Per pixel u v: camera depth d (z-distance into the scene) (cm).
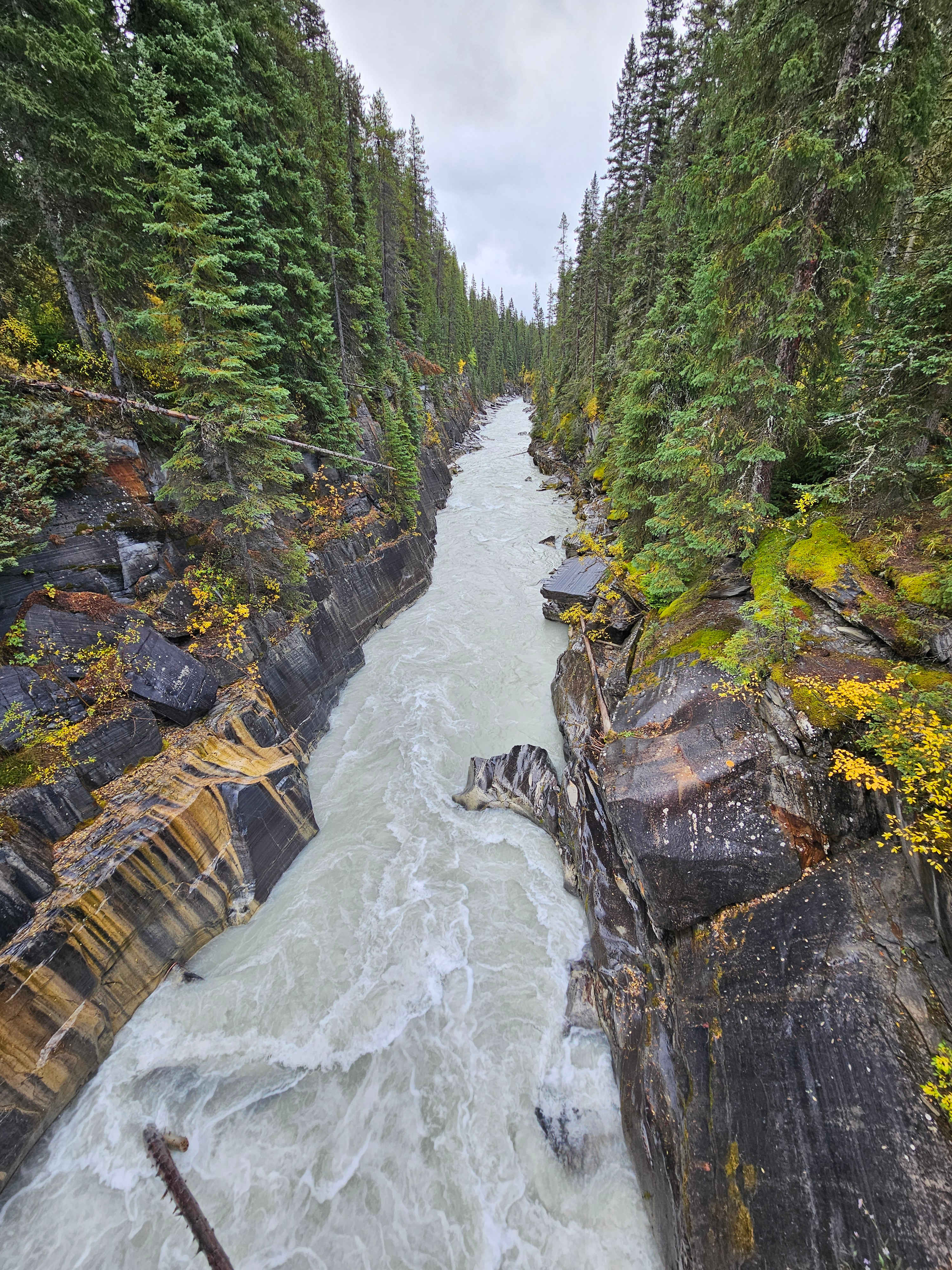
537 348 10588
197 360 1150
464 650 1966
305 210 1828
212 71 1338
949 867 499
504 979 906
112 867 821
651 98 2259
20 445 1052
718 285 989
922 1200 394
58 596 1036
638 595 1541
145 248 1274
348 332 2584
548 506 3553
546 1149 703
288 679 1452
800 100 815
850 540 953
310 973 920
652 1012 718
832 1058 490
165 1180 555
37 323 1202
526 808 1229
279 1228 645
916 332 791
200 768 1042
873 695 673
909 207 1023
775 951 591
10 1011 675
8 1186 657
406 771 1404
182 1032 828
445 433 4947
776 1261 451
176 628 1234
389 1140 719
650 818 762
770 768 712
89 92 1107
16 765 848
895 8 719
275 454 1323
